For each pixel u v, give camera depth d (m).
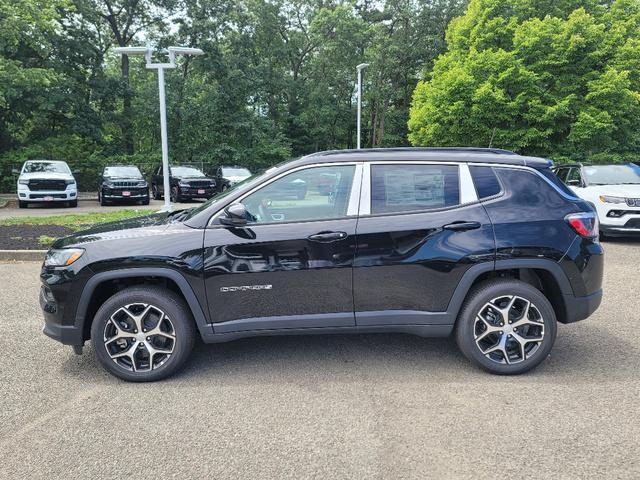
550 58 19.64
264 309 3.89
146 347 3.85
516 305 3.94
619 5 21.81
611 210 9.50
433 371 4.03
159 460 2.82
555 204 3.98
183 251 3.80
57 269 3.85
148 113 30.30
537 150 21.38
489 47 21.97
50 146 27.38
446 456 2.83
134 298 3.81
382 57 36.50
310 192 3.96
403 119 41.78
